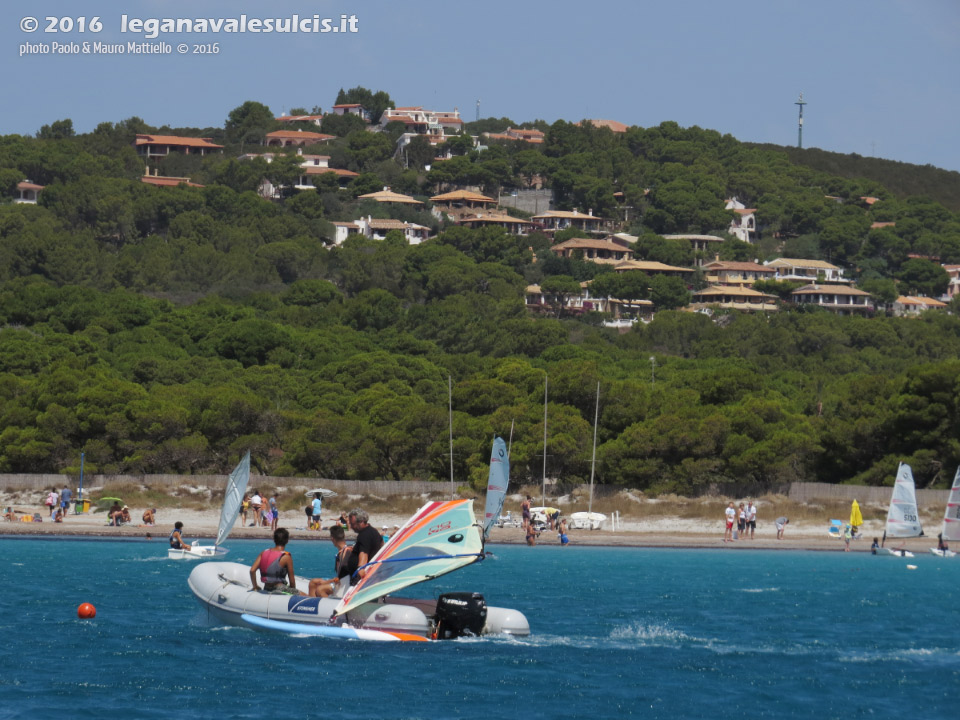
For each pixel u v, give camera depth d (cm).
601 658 7256
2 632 7756
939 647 8075
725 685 6638
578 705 6094
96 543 15262
